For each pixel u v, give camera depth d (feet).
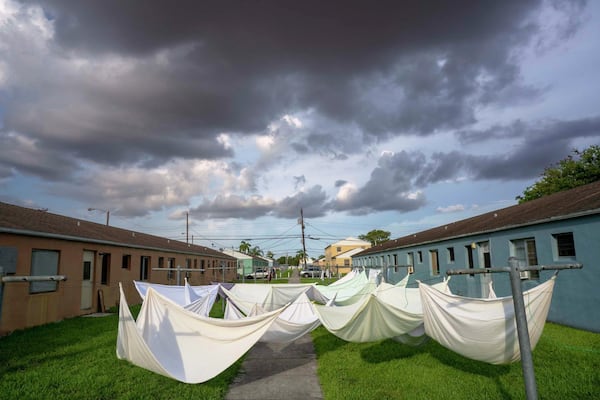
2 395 19.60
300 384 22.95
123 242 57.11
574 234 34.24
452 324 20.39
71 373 23.40
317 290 50.39
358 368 25.36
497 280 46.26
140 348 19.49
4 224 34.91
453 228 69.77
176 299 41.50
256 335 21.63
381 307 24.02
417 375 23.35
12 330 35.35
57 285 42.04
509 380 21.76
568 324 34.86
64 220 55.47
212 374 20.62
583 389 19.70
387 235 244.83
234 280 142.82
